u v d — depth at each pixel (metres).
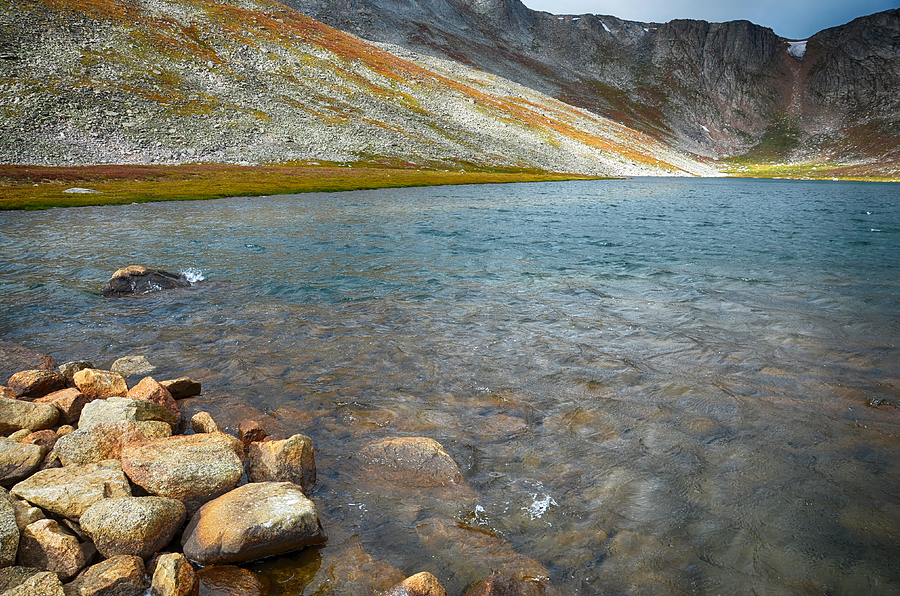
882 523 6.41
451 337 13.74
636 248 27.25
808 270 21.45
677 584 5.51
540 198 62.12
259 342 13.38
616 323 14.80
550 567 5.73
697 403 9.71
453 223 37.78
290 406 9.77
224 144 90.44
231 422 9.05
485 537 6.22
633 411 9.45
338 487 7.23
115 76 94.50
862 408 9.40
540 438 8.55
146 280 18.53
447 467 7.48
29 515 5.84
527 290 18.72
